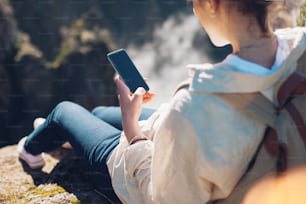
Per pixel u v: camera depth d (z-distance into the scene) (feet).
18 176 9.03
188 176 6.05
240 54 5.95
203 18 6.11
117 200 7.65
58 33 40.75
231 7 5.89
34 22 41.19
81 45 37.01
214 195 6.19
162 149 6.04
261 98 5.83
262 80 5.74
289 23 6.44
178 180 6.07
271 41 5.98
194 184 6.08
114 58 6.98
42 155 9.23
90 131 7.84
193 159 5.95
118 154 7.02
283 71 5.87
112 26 50.26
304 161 5.95
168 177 6.11
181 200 6.17
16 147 10.06
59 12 42.96
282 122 5.86
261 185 6.00
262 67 5.83
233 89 5.74
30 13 41.32
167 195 6.19
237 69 5.76
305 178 5.98
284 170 5.89
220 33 6.08
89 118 8.11
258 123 5.85
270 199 6.01
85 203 7.97
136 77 6.90
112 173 7.04
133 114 6.57
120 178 6.93
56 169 8.84
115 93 34.78
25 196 8.43
